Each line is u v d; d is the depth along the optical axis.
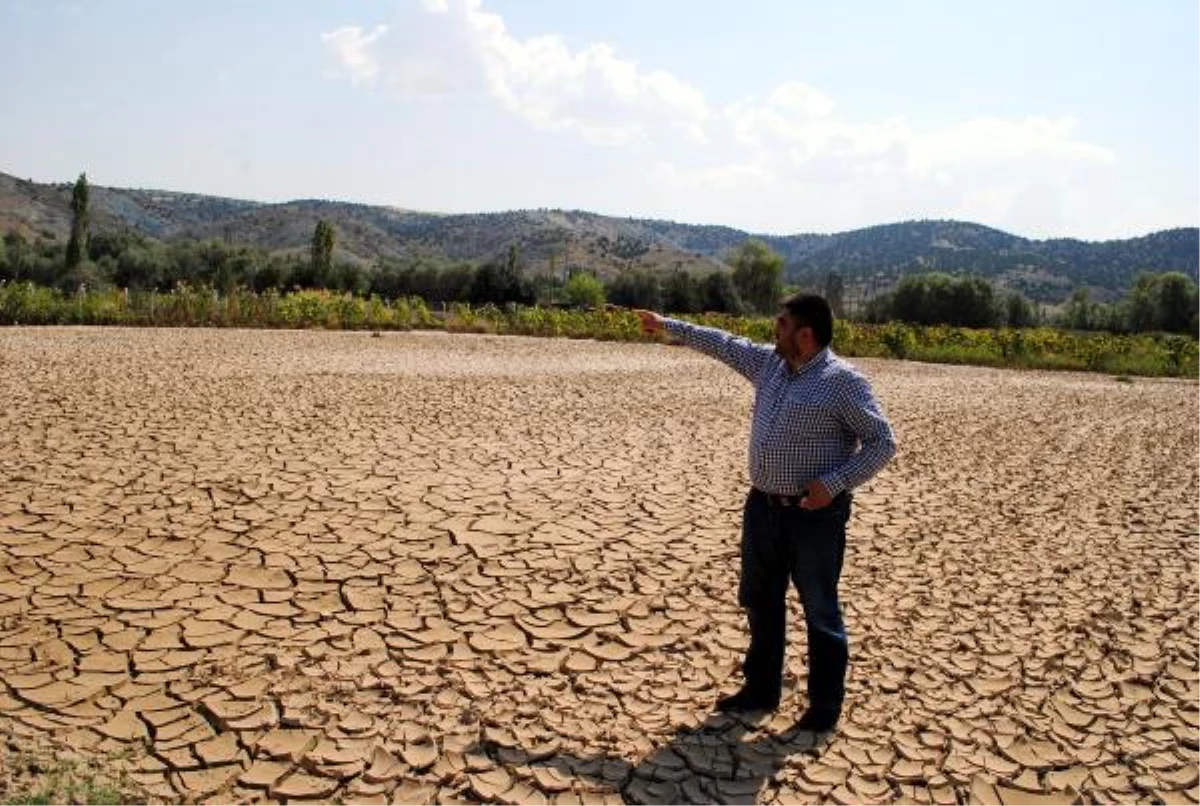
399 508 6.36
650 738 3.57
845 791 3.29
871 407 3.25
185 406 9.77
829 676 3.55
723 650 4.39
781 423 3.34
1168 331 80.31
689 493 7.30
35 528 5.50
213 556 5.25
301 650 4.16
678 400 12.83
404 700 3.76
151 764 3.22
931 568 5.76
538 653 4.28
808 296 3.33
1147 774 3.51
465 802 3.12
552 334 26.11
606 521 6.37
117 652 4.04
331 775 3.22
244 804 3.04
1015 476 8.78
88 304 21.75
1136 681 4.29
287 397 10.87
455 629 4.49
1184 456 10.41
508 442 8.92
